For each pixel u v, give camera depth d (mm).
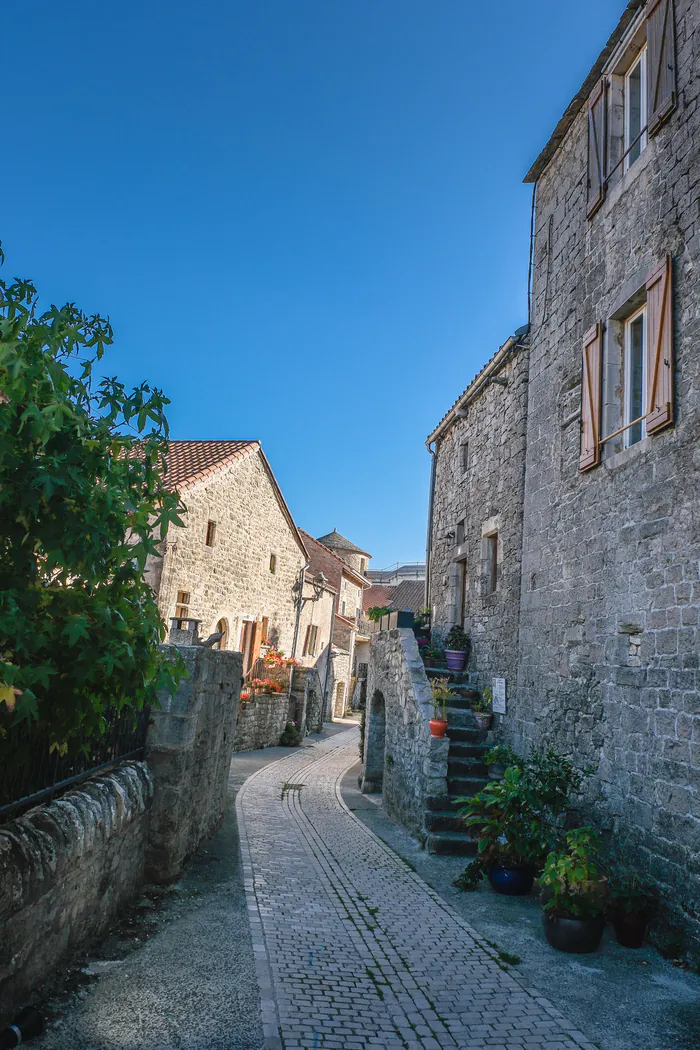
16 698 3139
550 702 8203
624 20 7609
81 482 3207
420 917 5793
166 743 5922
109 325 3545
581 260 8492
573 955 5137
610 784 6664
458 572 13031
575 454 8172
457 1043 3756
